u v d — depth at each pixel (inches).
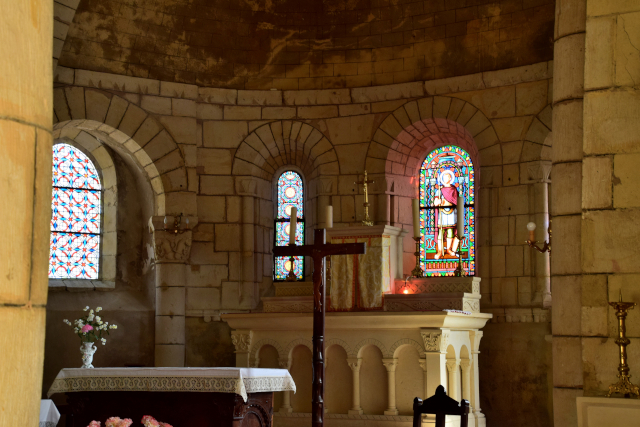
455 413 238.7
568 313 233.5
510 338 434.0
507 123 449.7
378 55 488.7
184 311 474.9
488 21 459.8
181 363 469.4
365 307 381.4
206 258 483.2
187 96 486.0
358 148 484.4
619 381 203.5
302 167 514.6
